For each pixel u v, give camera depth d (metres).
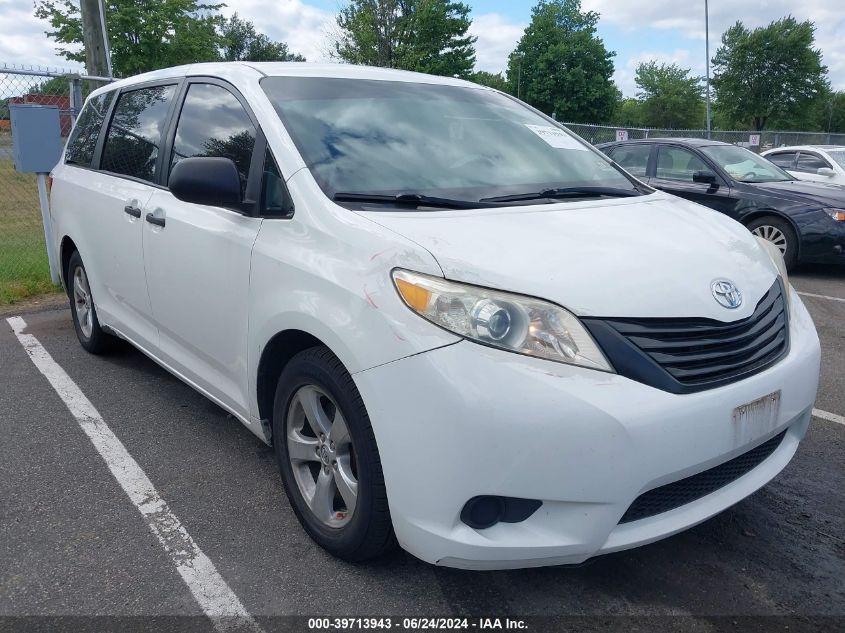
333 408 2.65
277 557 2.75
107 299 4.45
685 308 2.32
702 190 8.87
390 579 2.62
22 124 6.60
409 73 3.80
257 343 2.86
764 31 49.31
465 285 2.22
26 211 8.84
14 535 2.90
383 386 2.24
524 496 2.13
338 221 2.59
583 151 3.74
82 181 4.62
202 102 3.56
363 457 2.38
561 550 2.18
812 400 2.76
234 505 3.13
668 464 2.18
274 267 2.73
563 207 2.89
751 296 2.56
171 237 3.44
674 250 2.56
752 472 2.62
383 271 2.34
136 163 4.04
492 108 3.72
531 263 2.30
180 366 3.66
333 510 2.72
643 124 66.62
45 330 5.77
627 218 2.85
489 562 2.20
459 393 2.11
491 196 2.94
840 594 2.58
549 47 53.06
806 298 7.30
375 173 2.88
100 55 9.22
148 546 2.83
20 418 4.02
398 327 2.23
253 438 3.79
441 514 2.19
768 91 49.81
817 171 11.85
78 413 4.10
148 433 3.84
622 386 2.15
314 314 2.47
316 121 3.07
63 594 2.54
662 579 2.65
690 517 2.38
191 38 24.09
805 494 3.28
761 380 2.43
